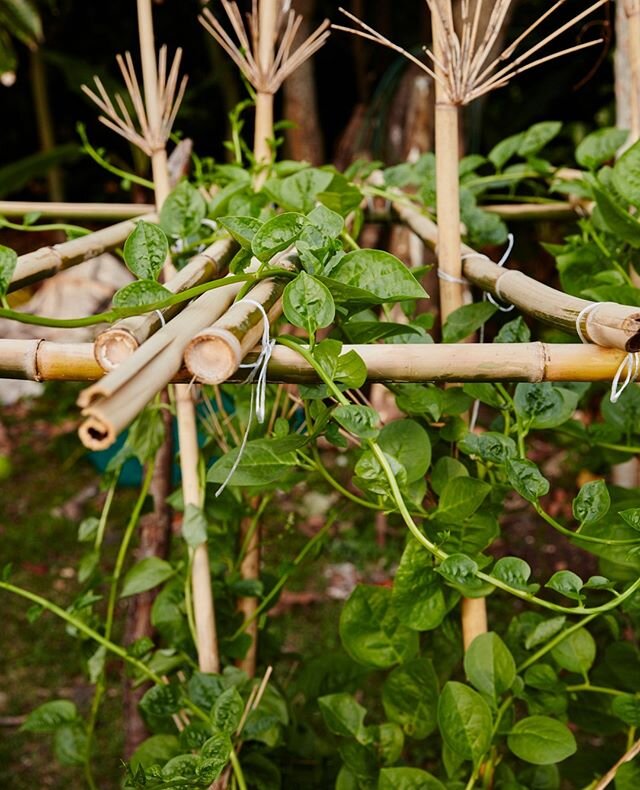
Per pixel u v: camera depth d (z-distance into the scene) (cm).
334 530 316
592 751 137
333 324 107
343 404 94
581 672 121
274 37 141
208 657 131
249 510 143
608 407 131
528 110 402
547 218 165
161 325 90
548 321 100
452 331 117
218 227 135
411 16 383
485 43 113
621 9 152
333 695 123
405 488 102
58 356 92
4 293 92
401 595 111
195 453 132
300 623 266
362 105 335
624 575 120
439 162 118
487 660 114
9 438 409
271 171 144
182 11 484
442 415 119
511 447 109
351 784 122
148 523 158
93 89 424
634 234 125
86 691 241
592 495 102
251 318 88
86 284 377
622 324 90
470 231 140
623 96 154
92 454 373
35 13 379
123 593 137
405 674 120
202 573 130
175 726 137
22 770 213
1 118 552
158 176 142
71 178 552
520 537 312
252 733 123
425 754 191
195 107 495
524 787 126
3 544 320
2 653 259
